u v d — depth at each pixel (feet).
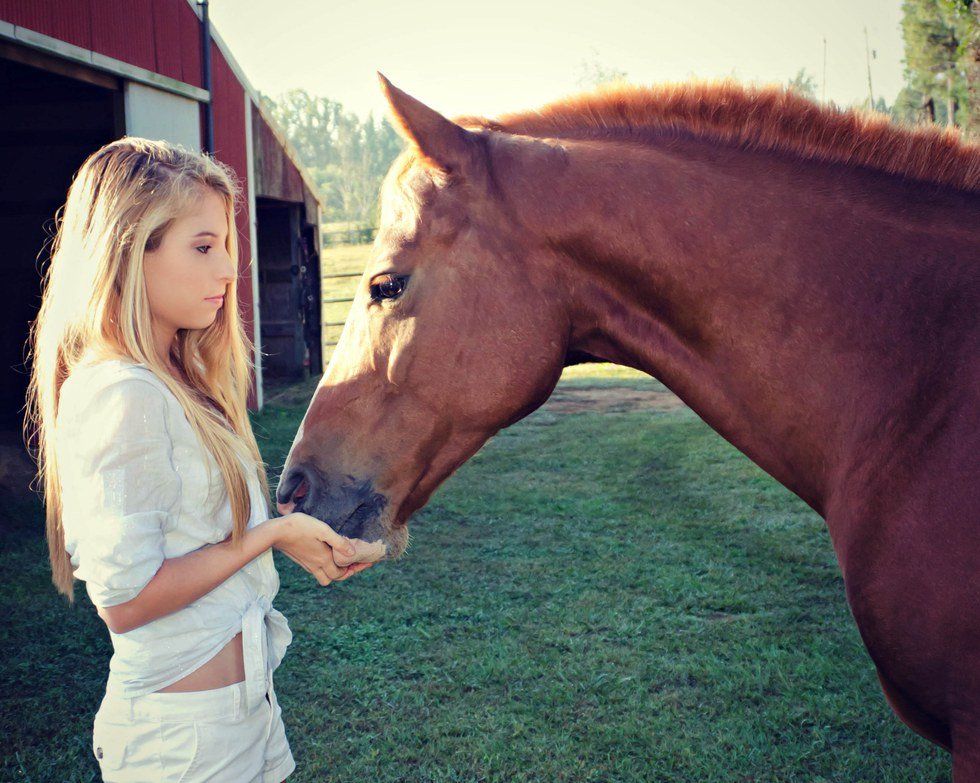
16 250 26.76
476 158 5.45
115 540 3.88
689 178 5.34
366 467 5.54
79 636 11.94
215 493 4.35
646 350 5.55
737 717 9.43
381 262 5.48
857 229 5.08
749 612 12.46
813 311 5.04
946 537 4.34
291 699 10.14
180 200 4.22
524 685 10.34
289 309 43.45
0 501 18.28
